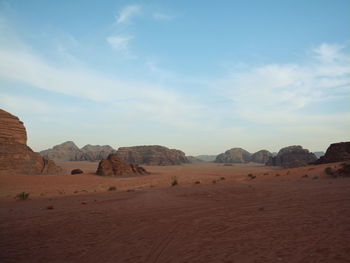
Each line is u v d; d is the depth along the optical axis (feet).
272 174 142.51
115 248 29.45
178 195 76.43
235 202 58.80
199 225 38.27
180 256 25.77
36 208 60.44
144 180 172.86
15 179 157.58
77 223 42.75
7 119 218.79
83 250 29.22
